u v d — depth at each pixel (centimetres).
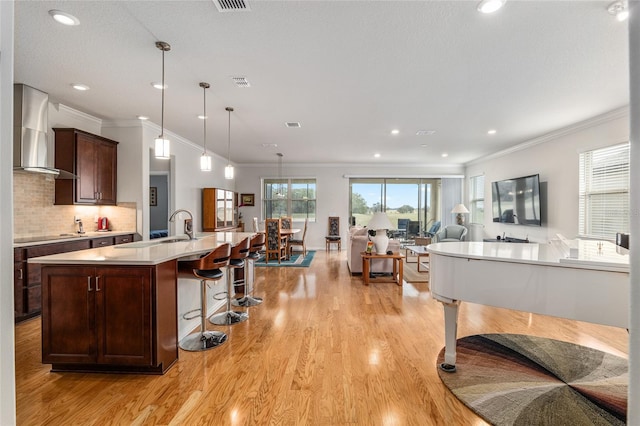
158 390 204
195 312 318
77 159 403
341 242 894
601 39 236
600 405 187
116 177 474
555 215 522
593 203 452
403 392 202
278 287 471
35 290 333
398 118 444
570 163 489
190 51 255
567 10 202
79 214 445
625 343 273
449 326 226
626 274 163
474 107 393
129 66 283
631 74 84
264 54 260
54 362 220
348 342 277
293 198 914
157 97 363
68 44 245
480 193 811
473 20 213
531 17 209
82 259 216
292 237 864
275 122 468
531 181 564
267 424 172
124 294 218
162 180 840
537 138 557
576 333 296
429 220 908
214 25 218
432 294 236
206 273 276
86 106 398
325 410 184
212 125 488
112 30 225
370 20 213
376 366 235
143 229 474
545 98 361
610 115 411
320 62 274
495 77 304
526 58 266
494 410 182
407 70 289
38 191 386
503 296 197
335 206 904
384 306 380
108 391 203
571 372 224
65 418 176
